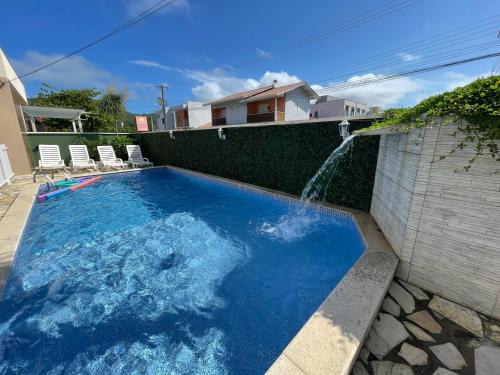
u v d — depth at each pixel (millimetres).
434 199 2428
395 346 1965
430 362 1829
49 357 2412
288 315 2922
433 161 2371
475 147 2072
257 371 2260
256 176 8031
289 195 6730
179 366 2318
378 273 2705
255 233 5129
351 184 5359
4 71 9234
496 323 2152
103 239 4926
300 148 6441
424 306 2398
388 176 3770
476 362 1816
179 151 12016
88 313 2980
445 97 2180
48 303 3133
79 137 13406
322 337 1859
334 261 4016
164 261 4129
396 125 2938
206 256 4273
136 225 5637
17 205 5934
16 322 2820
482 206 2109
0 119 9320
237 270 3842
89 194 8164
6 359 2385
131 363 2355
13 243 3898
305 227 5328
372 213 4875
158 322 2846
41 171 10477
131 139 15172
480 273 2207
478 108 1942
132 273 3787
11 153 9680
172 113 33656
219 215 6207
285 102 19922
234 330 2727
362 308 2178
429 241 2533
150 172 12117
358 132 4195
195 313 2975
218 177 9562
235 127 8445
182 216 6184
